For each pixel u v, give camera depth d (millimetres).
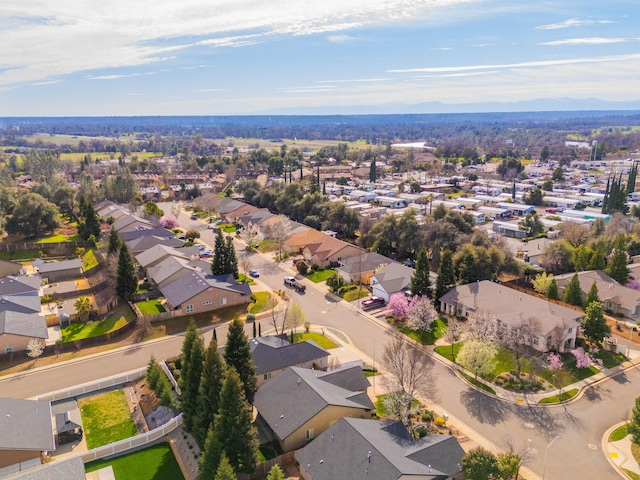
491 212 154500
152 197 182250
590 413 50969
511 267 89562
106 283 86812
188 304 75062
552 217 146625
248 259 104750
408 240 103188
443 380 57406
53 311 76688
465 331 64438
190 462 43406
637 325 71375
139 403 52812
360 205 160250
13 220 115000
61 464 38375
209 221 146875
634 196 169500
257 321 73625
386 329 71000
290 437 43469
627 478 41500
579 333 68000
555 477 41594
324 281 91875
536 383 56031
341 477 37281
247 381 49000
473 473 37094
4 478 36812
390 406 47719
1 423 42281
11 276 85375
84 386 54500
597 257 90312
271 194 158875
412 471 36156
